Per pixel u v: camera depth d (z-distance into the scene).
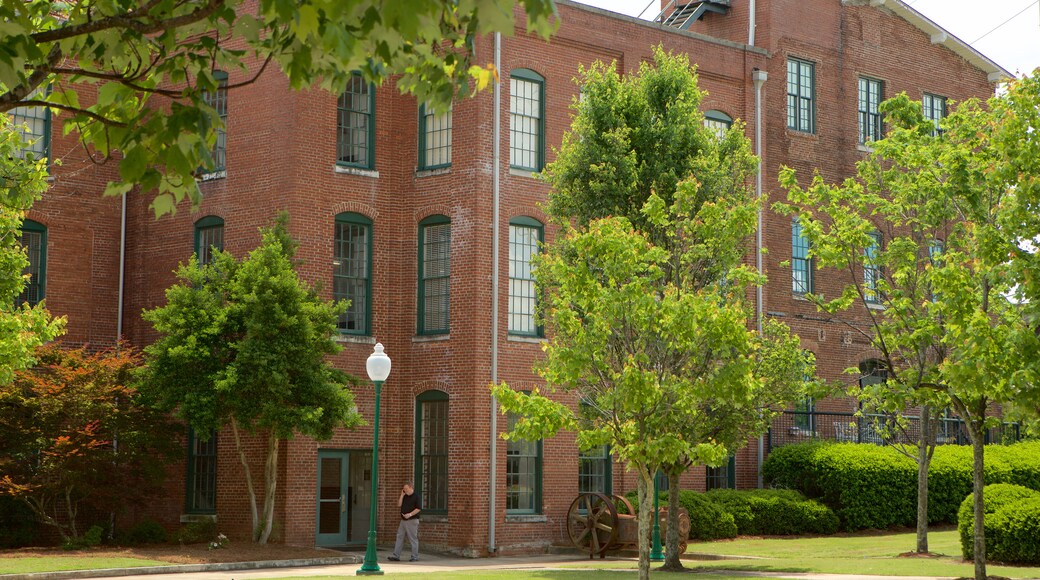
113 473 29.08
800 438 39.22
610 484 34.28
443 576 23.77
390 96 33.25
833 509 36.19
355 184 32.31
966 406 21.17
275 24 8.52
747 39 40.97
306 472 30.64
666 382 19.86
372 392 32.28
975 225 19.61
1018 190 18.39
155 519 32.34
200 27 9.98
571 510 32.09
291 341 28.31
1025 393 17.73
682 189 23.66
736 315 19.56
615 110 27.73
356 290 32.34
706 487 37.03
